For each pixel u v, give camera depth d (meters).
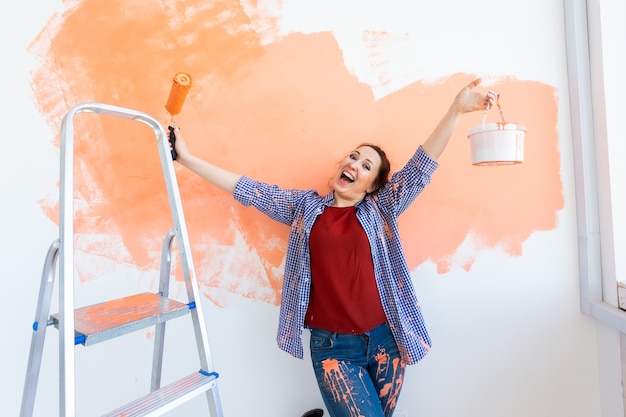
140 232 1.38
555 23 1.38
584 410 1.39
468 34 1.39
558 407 1.39
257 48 1.41
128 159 1.37
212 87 1.41
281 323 1.21
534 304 1.39
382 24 1.39
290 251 1.21
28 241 1.32
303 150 1.41
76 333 0.77
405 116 1.40
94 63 1.36
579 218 1.36
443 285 1.40
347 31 1.40
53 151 1.34
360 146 1.29
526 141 1.38
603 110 1.28
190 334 1.40
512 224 1.39
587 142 1.33
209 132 1.41
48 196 1.33
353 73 1.40
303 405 1.41
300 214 1.21
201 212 1.40
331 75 1.40
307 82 1.40
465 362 1.40
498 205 1.39
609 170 1.27
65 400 0.71
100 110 0.87
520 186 1.38
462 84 1.39
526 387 1.40
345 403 1.08
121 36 1.38
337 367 1.12
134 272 1.37
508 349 1.40
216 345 1.40
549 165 1.38
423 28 1.39
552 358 1.39
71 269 0.75
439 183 1.40
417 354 1.15
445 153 1.39
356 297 1.12
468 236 1.39
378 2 1.39
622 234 1.27
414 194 1.16
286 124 1.41
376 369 1.17
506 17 1.38
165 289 1.05
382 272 1.17
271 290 1.41
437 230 1.40
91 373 1.35
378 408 1.08
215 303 1.40
